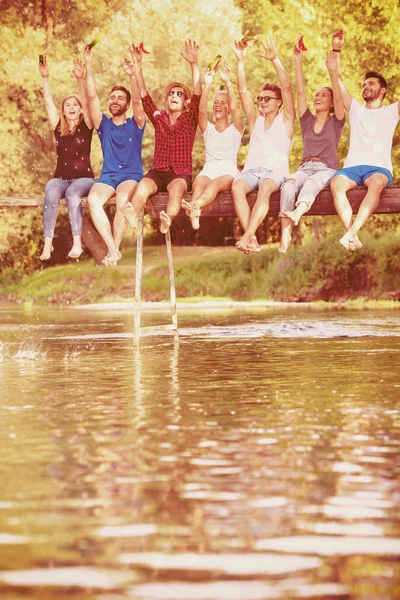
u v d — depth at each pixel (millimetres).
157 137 14898
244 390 10133
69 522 4910
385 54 32375
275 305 34062
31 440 7184
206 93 14727
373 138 14352
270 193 14344
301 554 4402
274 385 10547
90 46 15086
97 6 48781
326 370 12078
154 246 51938
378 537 4633
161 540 4602
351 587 4008
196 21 46438
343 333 18906
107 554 4402
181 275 41375
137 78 14969
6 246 47875
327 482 5707
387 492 5457
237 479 5805
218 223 53688
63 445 6965
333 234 37938
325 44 33094
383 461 6289
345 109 14641
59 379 11422
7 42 46875
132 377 11547
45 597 3914
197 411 8609
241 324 22453
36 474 5992
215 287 39844
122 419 8180
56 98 45375
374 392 9859
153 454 6598
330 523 4863
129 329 21359
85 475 5949
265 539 4609
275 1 39594
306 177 14367
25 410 8766
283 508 5137
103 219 14789
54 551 4453
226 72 15086
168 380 11172
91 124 15266
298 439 7117
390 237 35594
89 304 38156
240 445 6902
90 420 8141
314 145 14586
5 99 46656
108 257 14656
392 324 21656
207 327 21531
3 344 16984
